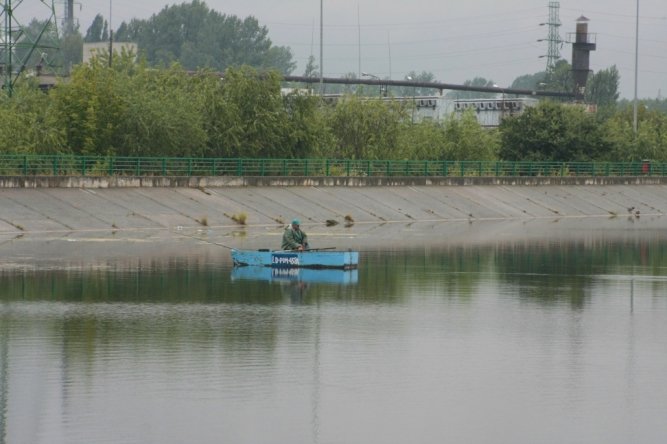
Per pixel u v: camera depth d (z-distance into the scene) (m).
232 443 39.72
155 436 40.38
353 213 153.25
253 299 73.31
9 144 146.75
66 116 153.75
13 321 63.19
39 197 130.00
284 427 41.62
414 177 171.00
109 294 74.69
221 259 98.25
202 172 154.75
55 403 44.50
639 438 41.00
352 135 196.12
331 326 62.75
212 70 183.12
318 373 50.19
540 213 175.88
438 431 41.47
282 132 171.50
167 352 54.38
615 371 51.78
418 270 92.88
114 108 154.75
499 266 97.56
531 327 63.94
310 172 167.12
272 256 92.12
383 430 41.47
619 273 93.69
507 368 52.03
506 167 193.50
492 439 40.62
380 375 49.97
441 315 67.81
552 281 87.00
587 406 45.19
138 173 146.12
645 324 65.62
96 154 153.00
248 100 170.00
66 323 62.59
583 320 66.94
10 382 47.84
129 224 130.25
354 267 92.88
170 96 163.75
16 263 92.25
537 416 43.66
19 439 39.91
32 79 186.00
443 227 146.00
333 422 42.34
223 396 45.78
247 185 152.25
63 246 107.81
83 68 157.62
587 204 185.88
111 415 42.84
